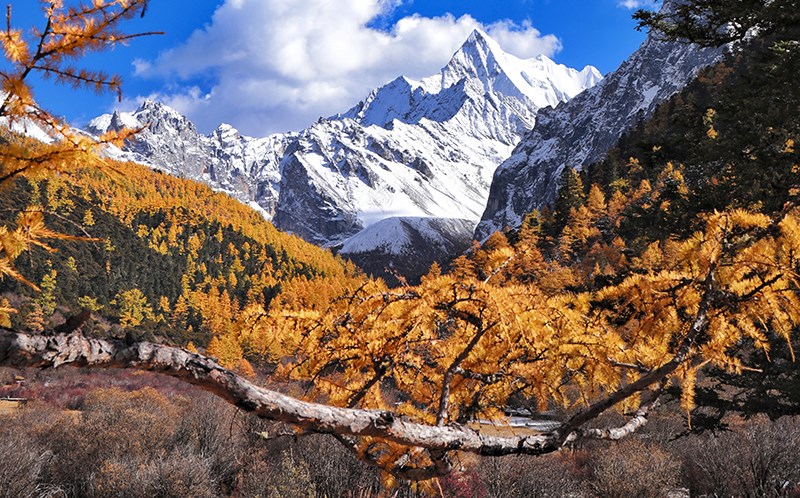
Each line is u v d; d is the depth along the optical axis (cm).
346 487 1112
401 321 250
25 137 177
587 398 271
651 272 292
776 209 675
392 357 252
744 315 272
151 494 1209
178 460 1285
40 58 184
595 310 275
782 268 262
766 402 900
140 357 102
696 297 271
